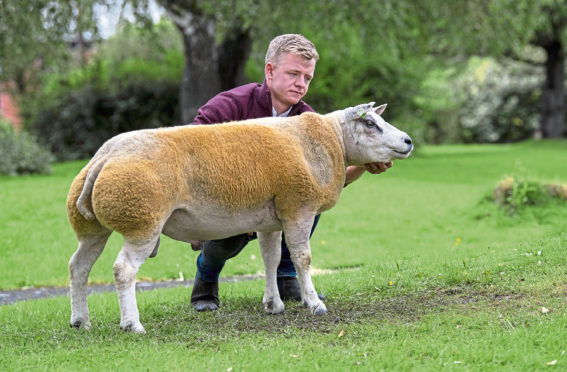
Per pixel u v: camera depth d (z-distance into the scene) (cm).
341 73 2695
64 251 998
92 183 431
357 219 1285
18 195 1434
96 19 1762
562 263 570
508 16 2028
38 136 2661
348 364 372
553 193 1219
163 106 2692
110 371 370
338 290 591
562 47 3534
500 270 577
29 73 2672
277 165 461
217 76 2003
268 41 1670
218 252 527
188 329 470
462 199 1496
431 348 393
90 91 2628
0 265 904
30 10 1745
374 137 494
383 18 1761
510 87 4400
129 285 440
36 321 516
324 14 1738
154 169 426
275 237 509
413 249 962
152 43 1995
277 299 513
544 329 409
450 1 1998
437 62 3031
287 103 535
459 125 4419
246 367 371
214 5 1688
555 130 3681
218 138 453
